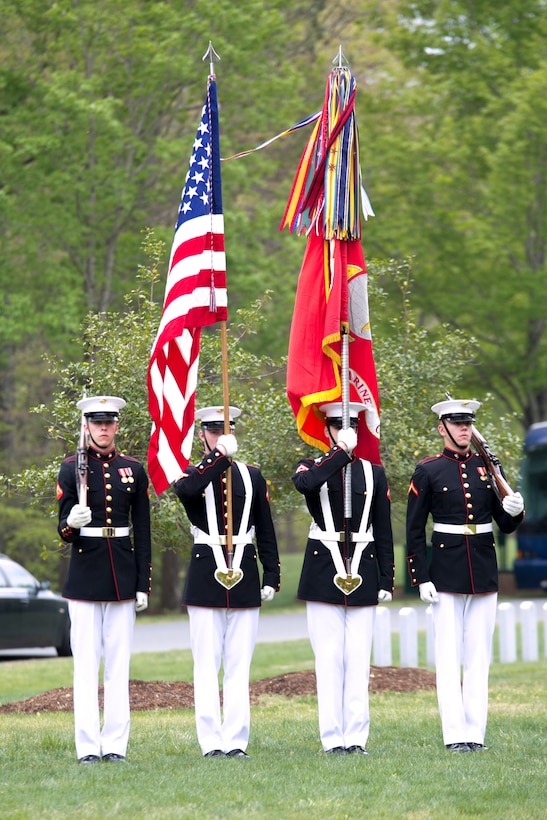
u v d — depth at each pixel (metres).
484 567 21.09
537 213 67.31
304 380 22.30
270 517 21.08
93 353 29.36
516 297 68.12
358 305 22.62
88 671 19.88
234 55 55.91
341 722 20.80
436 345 32.34
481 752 20.66
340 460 20.28
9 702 29.70
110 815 16.02
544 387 72.75
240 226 58.56
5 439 70.19
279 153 69.00
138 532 20.48
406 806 16.72
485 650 21.27
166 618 67.69
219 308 21.88
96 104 51.81
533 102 62.78
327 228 22.20
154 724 23.98
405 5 71.06
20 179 54.50
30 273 57.22
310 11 70.38
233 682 20.48
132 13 54.69
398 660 40.50
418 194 67.56
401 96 70.00
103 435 20.30
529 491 66.56
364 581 20.69
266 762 19.58
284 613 68.56
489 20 69.19
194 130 60.19
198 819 15.82
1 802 16.77
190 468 20.25
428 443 30.02
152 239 30.92
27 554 74.31
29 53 56.75
